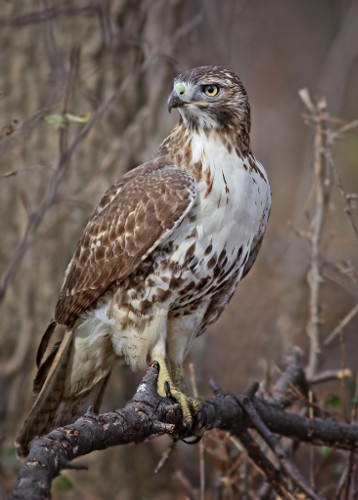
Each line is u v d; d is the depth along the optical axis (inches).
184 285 328.5
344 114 834.2
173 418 292.0
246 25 861.2
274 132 890.7
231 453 386.0
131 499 485.4
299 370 357.4
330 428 322.0
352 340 575.5
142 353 333.7
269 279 585.0
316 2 1007.0
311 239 399.2
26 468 207.6
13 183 479.8
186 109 324.5
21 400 472.1
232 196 322.7
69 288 346.3
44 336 353.4
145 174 333.7
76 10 450.9
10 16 486.3
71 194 480.1
